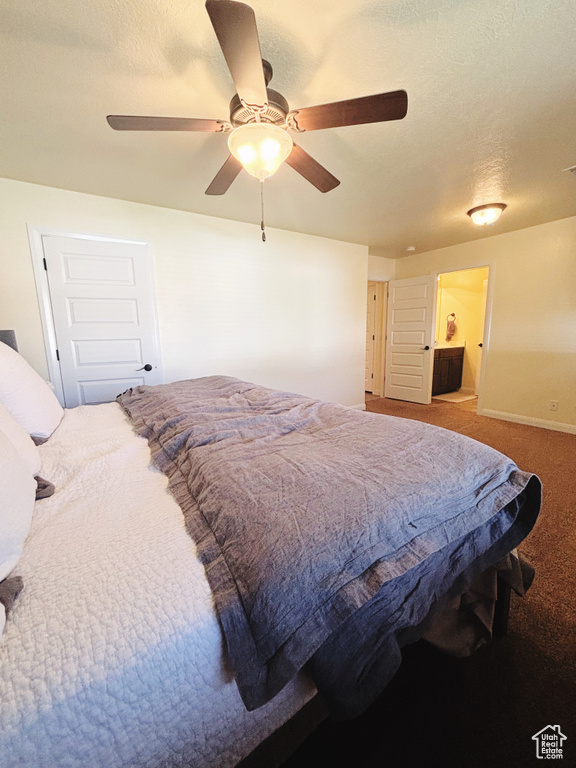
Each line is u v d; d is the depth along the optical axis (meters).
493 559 1.01
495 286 4.00
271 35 1.20
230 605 0.57
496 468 1.00
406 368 5.16
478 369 5.92
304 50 1.27
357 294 4.33
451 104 1.59
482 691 1.01
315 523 0.68
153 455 1.20
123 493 0.94
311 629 0.58
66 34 1.18
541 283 3.62
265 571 0.59
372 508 0.74
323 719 0.77
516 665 1.10
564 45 1.26
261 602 0.57
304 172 1.74
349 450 1.05
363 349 4.51
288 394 1.82
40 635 0.49
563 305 3.49
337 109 1.24
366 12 1.13
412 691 1.01
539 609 1.33
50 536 0.72
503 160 2.11
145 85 1.44
